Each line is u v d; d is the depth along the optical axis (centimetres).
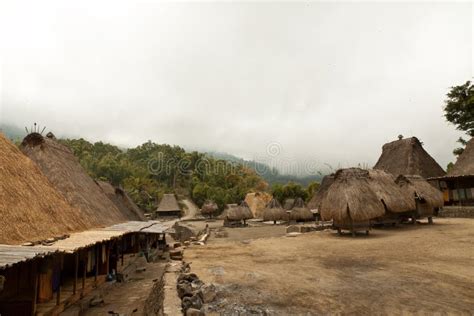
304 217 3656
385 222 1981
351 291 731
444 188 2695
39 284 860
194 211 6925
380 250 1258
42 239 901
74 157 1927
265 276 904
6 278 760
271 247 1538
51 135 1895
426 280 793
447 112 2894
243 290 766
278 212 3938
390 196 1894
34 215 980
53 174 1446
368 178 1941
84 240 949
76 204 1388
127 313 927
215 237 2502
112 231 1285
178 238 3422
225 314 609
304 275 906
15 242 796
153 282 1390
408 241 1420
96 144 10862
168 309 620
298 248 1457
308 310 620
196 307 632
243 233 2767
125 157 10275
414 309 602
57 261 841
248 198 6388
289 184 6425
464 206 2406
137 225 1775
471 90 2711
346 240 1606
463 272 859
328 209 1816
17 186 1016
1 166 1017
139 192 7025
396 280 806
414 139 2972
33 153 1508
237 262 1152
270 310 625
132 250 2056
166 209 5697
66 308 891
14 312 735
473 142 2597
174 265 1062
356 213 1683
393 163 2972
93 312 947
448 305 617
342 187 1806
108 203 1969
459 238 1386
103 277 1248
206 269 1024
